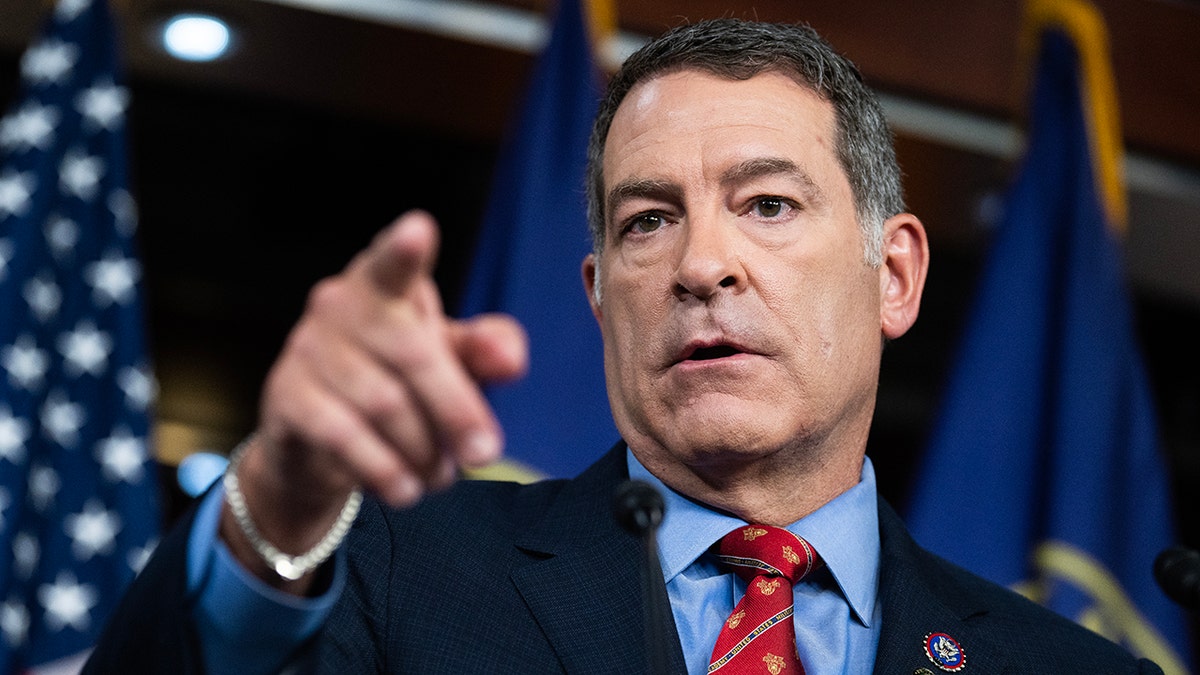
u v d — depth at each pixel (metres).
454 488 1.79
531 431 3.65
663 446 1.75
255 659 1.18
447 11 4.40
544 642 1.59
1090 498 3.81
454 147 5.31
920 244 2.02
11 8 4.45
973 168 4.91
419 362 0.91
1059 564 3.75
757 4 4.63
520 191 3.90
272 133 5.07
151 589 1.20
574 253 3.85
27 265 3.73
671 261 1.77
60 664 3.46
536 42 4.45
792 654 1.60
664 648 1.32
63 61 3.96
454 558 1.65
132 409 3.71
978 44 4.82
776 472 1.74
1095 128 4.28
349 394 0.92
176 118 4.95
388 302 0.92
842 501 1.80
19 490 3.51
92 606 3.54
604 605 1.64
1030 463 3.91
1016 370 3.99
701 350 1.75
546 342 3.75
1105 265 4.12
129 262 3.83
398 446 0.94
